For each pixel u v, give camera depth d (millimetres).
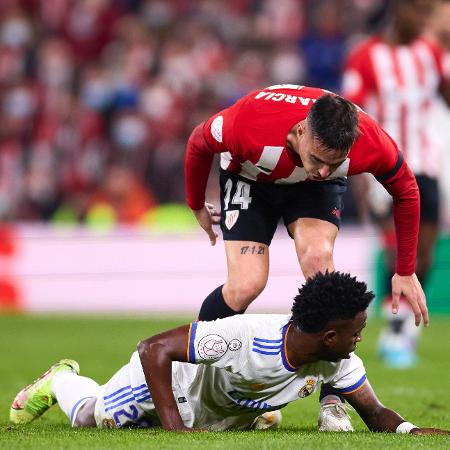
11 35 63719
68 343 37375
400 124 29656
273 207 18344
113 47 64750
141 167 56219
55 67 61750
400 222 17250
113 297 50625
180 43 61500
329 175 15992
